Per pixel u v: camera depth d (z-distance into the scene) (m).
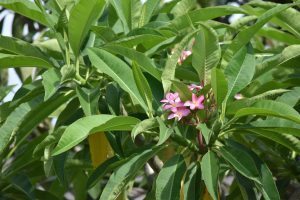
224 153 2.34
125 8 2.74
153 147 2.40
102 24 2.83
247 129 2.37
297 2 2.39
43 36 3.47
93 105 2.41
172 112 2.37
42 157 2.83
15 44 2.57
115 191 2.26
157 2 2.78
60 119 2.71
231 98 2.43
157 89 2.52
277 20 2.77
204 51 2.34
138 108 2.59
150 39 2.53
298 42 2.82
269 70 2.54
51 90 2.34
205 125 2.29
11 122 2.46
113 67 2.46
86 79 2.58
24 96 2.49
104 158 2.55
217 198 2.16
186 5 2.82
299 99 2.60
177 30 2.61
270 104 2.26
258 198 2.47
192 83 2.63
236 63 2.48
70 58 2.66
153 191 2.72
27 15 2.64
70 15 2.41
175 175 2.31
